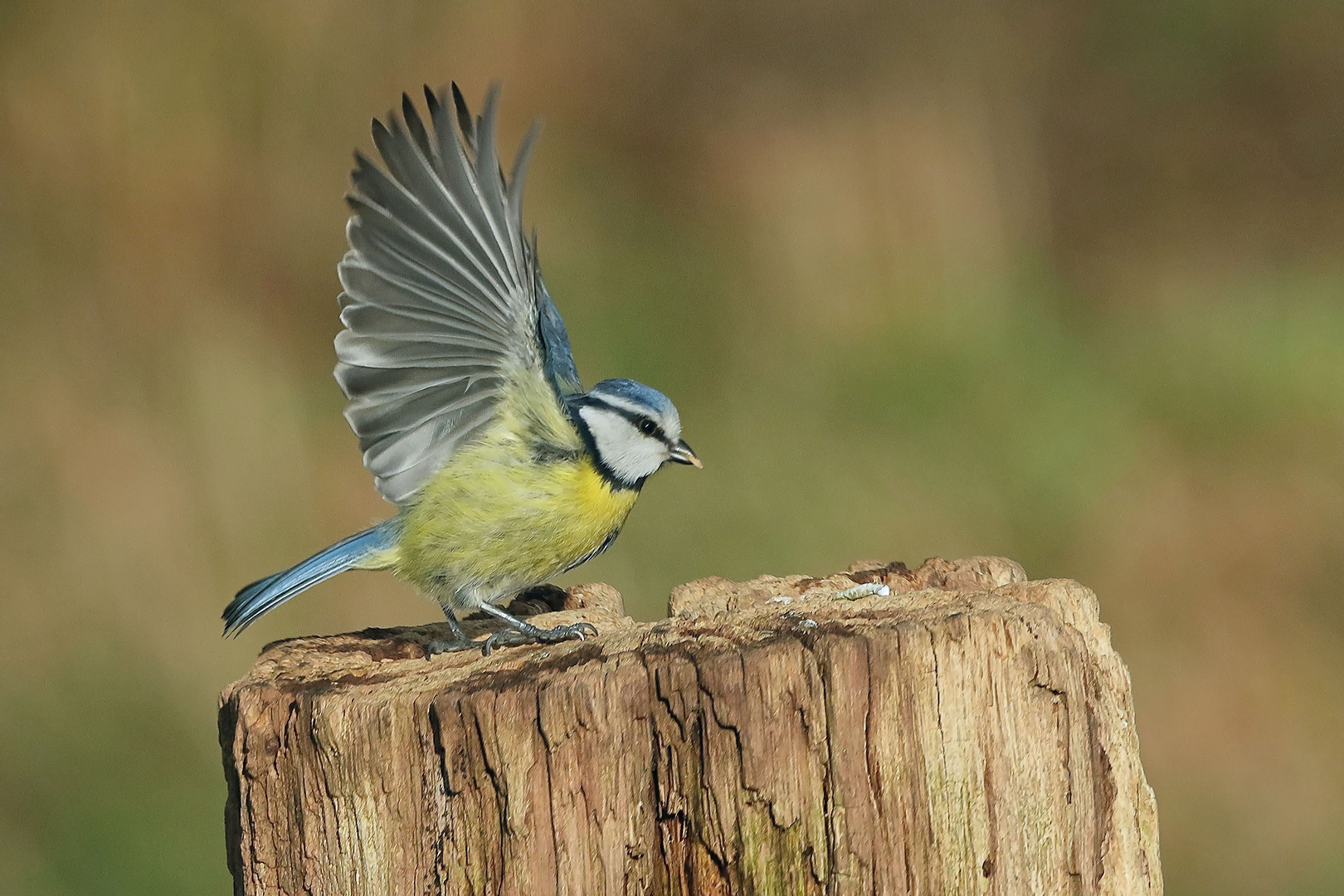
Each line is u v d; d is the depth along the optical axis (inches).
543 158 635.5
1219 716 446.3
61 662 432.1
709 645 183.3
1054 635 181.0
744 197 619.8
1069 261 633.0
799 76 677.9
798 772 174.2
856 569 243.3
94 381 518.0
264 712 187.2
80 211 581.9
